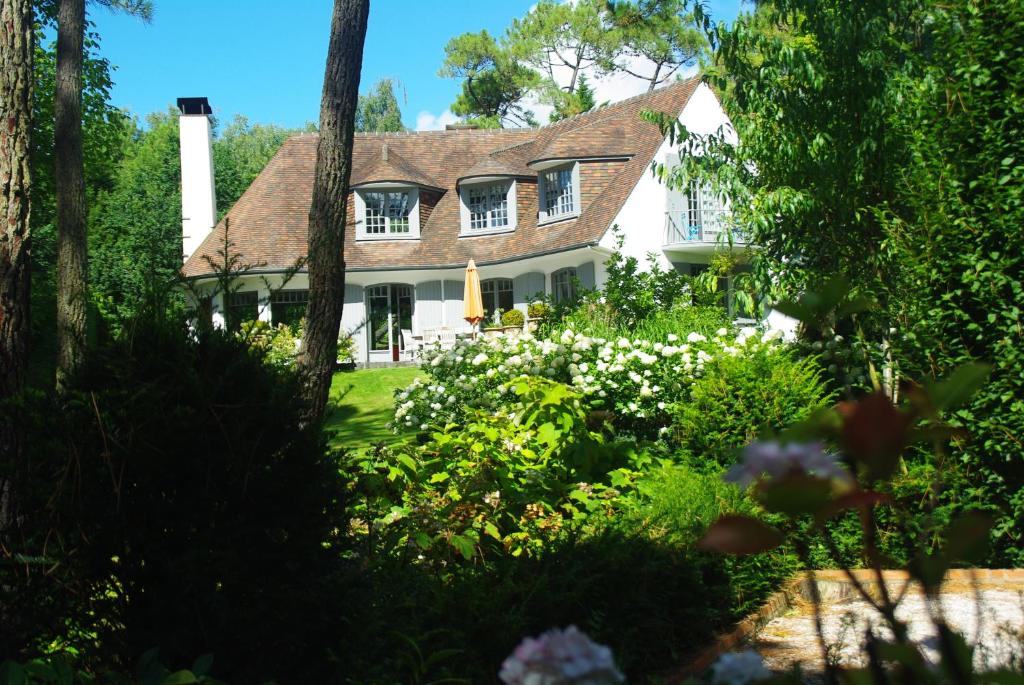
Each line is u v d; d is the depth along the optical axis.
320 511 4.07
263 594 3.88
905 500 6.75
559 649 1.19
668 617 5.32
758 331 9.70
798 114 9.68
